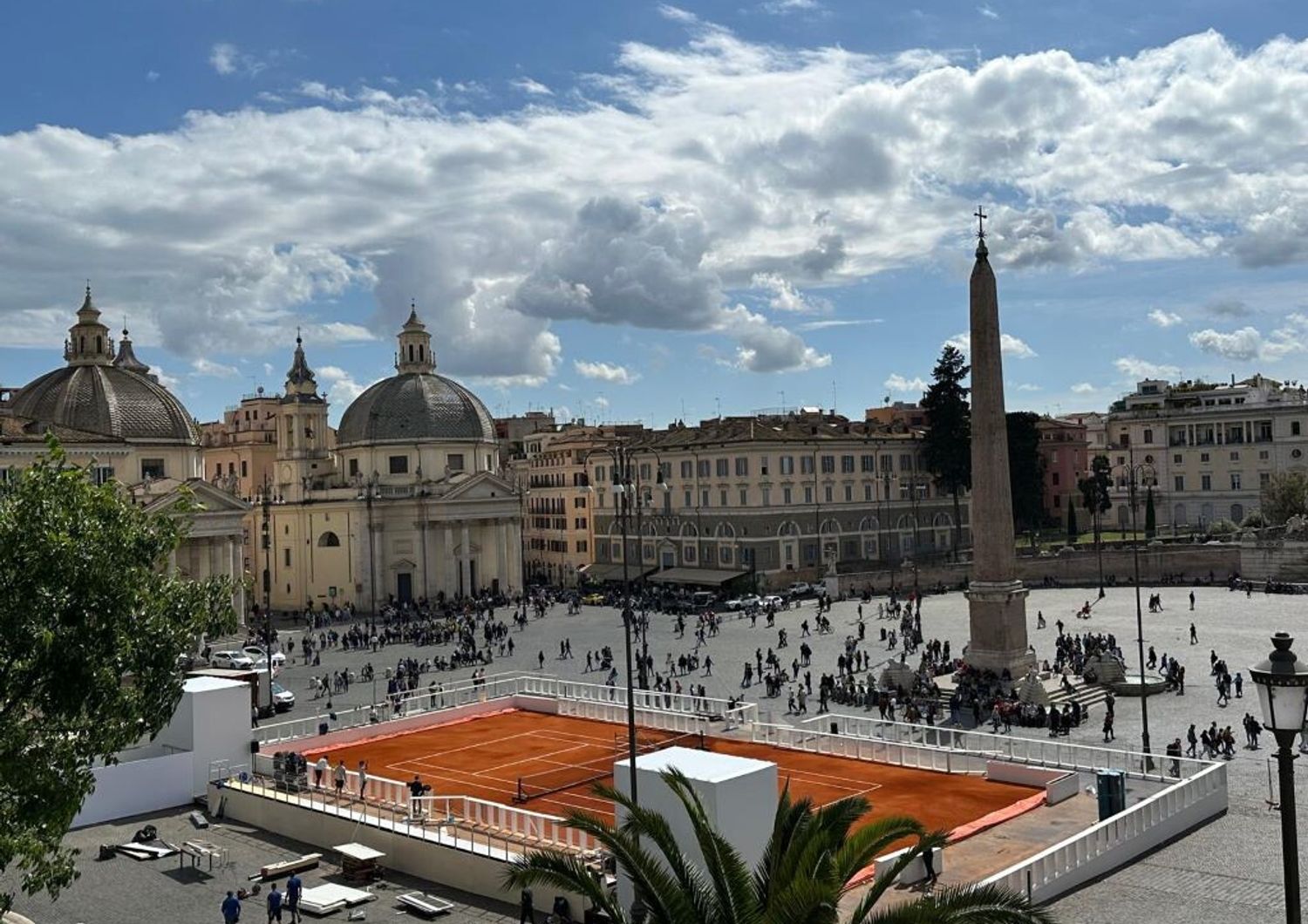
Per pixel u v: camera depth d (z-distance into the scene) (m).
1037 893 28.34
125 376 95.38
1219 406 141.25
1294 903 13.12
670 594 101.44
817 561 108.50
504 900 30.94
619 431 137.50
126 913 30.36
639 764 28.52
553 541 131.88
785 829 18.72
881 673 62.56
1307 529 100.50
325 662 75.81
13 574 22.58
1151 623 79.38
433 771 45.03
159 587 25.64
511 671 69.00
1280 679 13.14
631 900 27.06
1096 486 119.56
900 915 15.52
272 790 39.78
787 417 123.69
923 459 117.56
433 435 112.56
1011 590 57.44
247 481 130.12
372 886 32.59
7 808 22.36
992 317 57.41
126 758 42.16
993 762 40.66
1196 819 34.81
